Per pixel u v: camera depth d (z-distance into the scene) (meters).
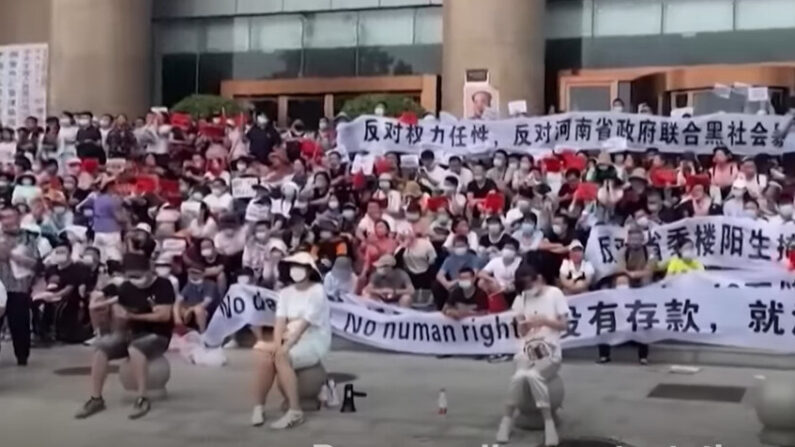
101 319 12.38
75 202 17.59
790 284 13.34
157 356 11.12
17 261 13.76
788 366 13.25
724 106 20.69
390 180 16.62
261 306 14.68
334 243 15.31
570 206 15.40
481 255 14.55
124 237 16.23
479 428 9.83
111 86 26.83
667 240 14.24
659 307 13.64
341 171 17.77
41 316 15.57
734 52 23.72
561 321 9.44
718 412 10.45
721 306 13.53
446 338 14.31
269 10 27.69
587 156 16.91
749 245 14.10
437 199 15.66
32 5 29.19
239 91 27.95
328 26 27.22
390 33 26.61
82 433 9.75
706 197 15.22
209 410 10.70
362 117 18.30
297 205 16.34
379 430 9.77
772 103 22.09
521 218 14.79
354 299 14.75
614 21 24.77
